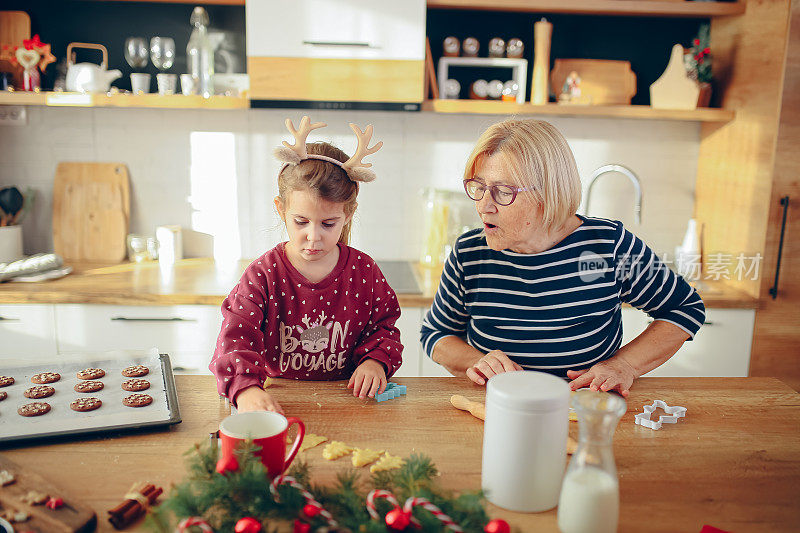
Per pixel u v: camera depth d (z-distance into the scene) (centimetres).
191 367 248
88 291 242
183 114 290
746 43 263
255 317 134
